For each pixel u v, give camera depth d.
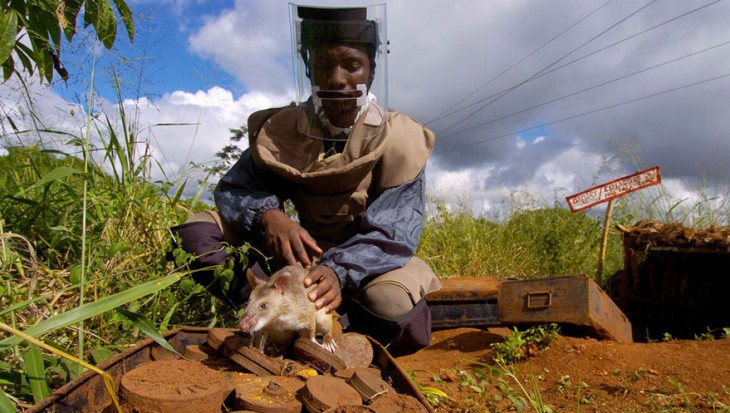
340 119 1.37
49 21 1.27
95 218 1.48
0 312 0.89
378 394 0.78
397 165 1.42
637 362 1.41
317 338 1.10
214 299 1.50
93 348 1.10
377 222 1.35
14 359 1.00
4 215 1.38
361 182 1.42
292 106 1.45
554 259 2.85
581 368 1.42
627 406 1.17
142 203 1.52
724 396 1.16
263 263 1.48
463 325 1.98
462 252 2.88
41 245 1.40
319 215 1.46
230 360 0.92
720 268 2.00
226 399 0.78
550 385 1.34
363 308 1.35
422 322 1.39
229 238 1.43
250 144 1.49
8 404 0.70
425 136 1.48
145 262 1.47
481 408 1.18
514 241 3.04
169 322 1.38
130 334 1.20
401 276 1.34
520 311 1.68
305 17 1.32
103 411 0.73
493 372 1.28
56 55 1.32
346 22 1.31
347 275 1.24
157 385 0.69
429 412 0.75
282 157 1.42
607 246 2.94
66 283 1.26
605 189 2.31
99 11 1.25
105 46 1.31
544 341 1.59
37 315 1.14
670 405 1.14
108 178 1.52
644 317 2.17
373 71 1.42
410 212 1.41
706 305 2.01
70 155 1.47
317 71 1.34
